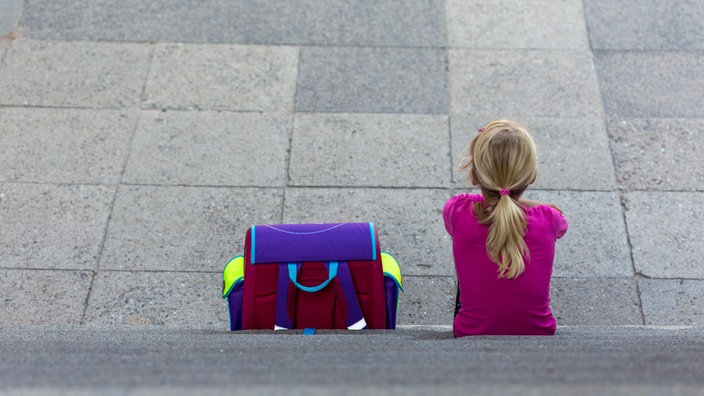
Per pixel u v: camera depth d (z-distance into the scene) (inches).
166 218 195.5
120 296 181.5
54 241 190.5
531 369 95.7
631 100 220.8
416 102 221.1
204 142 211.3
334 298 147.9
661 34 237.6
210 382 86.0
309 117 217.3
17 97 221.0
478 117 217.6
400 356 108.9
